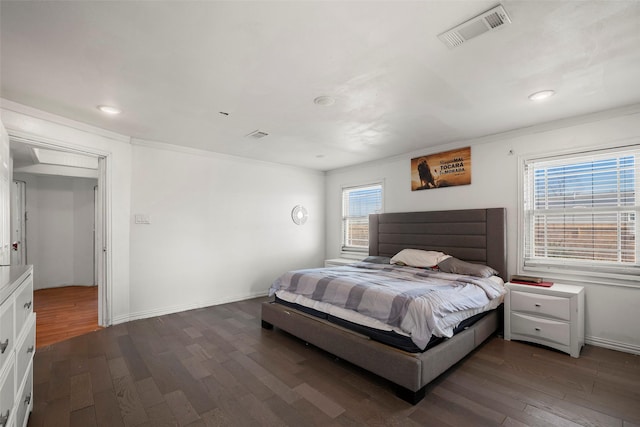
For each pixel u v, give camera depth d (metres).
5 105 2.69
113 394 2.19
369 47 1.91
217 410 2.01
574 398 2.13
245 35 1.79
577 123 3.14
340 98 2.68
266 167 5.25
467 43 1.87
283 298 3.46
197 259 4.43
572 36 1.80
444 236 4.07
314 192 5.98
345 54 1.99
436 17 1.63
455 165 4.07
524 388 2.27
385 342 2.38
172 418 1.93
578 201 3.20
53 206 5.76
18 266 1.97
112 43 1.86
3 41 1.82
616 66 2.14
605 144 2.98
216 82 2.38
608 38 1.81
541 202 3.43
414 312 2.24
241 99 2.70
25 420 1.71
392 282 2.97
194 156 4.41
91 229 5.95
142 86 2.44
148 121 3.26
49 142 3.03
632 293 2.85
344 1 1.51
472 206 3.92
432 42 1.85
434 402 2.10
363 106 2.86
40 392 2.21
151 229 4.01
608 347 2.96
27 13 1.57
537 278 3.24
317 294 3.05
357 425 1.87
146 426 1.86
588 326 3.08
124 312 3.77
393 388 2.29
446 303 2.43
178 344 3.10
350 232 5.73
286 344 3.11
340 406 2.06
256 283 5.10
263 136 3.80
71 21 1.65
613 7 1.54
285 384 2.34
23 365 1.66
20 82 2.36
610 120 2.97
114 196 3.66
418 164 4.50
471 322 2.86
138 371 2.53
